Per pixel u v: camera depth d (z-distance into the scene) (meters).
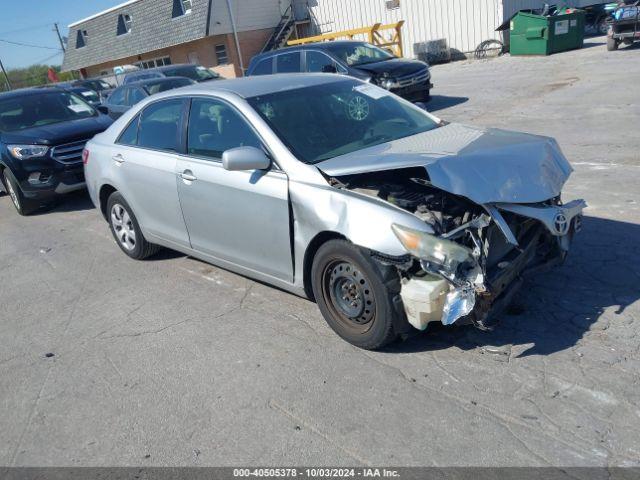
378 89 5.03
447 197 3.64
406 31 24.14
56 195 8.48
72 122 9.02
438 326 3.85
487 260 3.44
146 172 5.19
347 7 26.19
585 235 5.07
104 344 4.36
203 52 30.25
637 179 6.39
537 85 13.70
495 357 3.51
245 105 4.33
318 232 3.70
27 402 3.74
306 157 3.98
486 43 21.42
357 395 3.34
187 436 3.21
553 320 3.81
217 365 3.85
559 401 3.06
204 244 4.86
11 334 4.75
